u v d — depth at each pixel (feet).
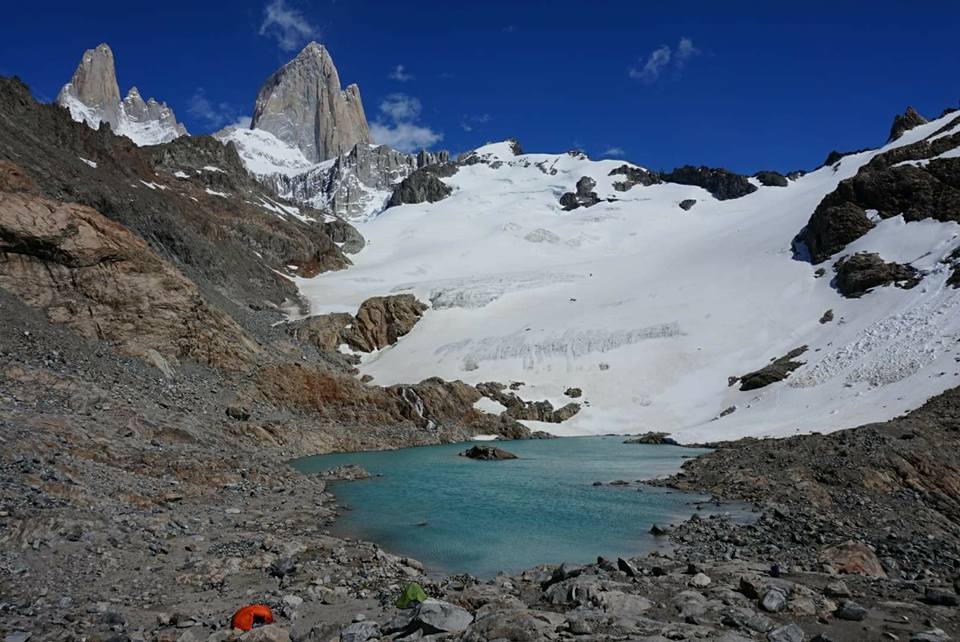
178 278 166.61
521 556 63.16
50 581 44.06
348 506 88.99
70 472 68.64
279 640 35.35
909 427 116.67
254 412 153.79
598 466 134.92
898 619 38.34
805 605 39.81
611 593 41.63
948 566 62.95
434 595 46.03
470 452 153.38
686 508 88.17
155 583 47.16
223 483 89.20
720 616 37.91
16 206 138.41
